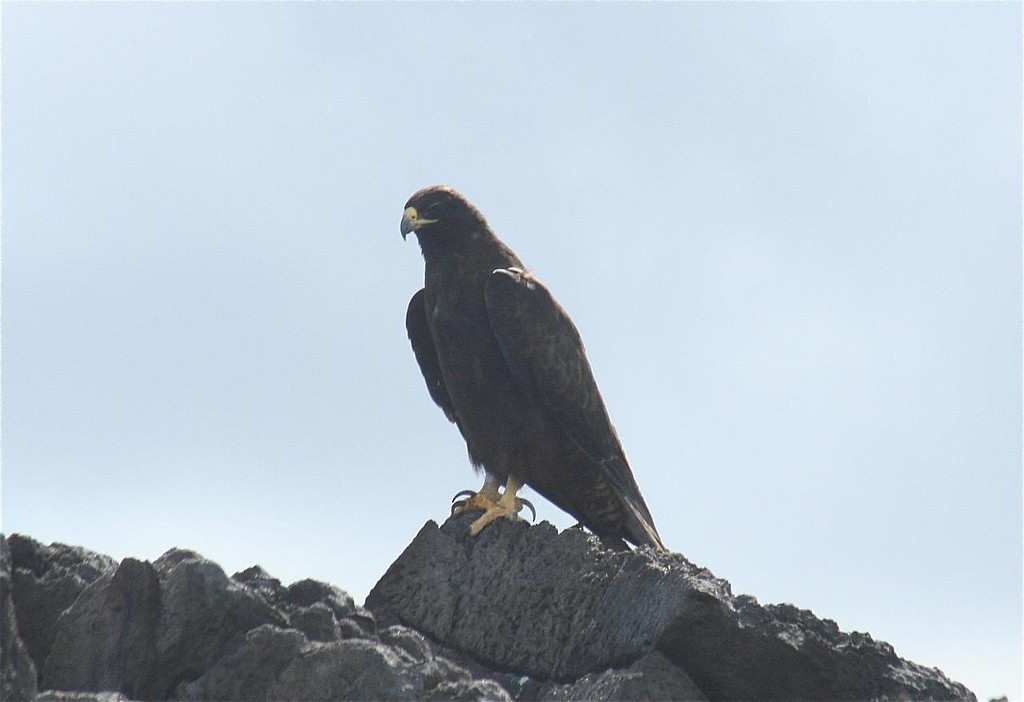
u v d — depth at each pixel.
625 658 14.00
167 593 12.93
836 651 13.59
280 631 12.55
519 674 15.24
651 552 14.86
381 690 11.91
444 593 15.95
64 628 12.93
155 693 12.70
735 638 13.37
